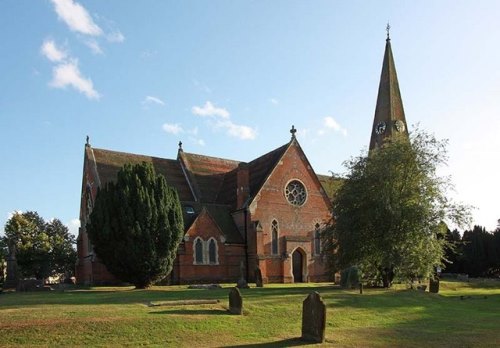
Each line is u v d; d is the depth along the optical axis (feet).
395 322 80.18
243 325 70.08
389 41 254.27
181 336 62.95
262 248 172.65
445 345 62.90
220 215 182.60
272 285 154.30
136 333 62.28
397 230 123.03
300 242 184.34
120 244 131.44
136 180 135.33
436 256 124.26
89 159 180.96
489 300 115.85
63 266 299.99
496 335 69.77
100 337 60.34
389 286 133.90
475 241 297.12
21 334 59.06
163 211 137.08
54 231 297.74
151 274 134.72
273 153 197.77
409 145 129.90
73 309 71.97
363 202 128.77
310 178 194.90
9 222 278.46
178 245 144.66
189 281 159.63
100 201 137.39
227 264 169.99
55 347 56.59
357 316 82.02
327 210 195.62
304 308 65.67
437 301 104.94
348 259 130.00
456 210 128.06
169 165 203.62
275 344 61.57
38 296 100.99
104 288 141.69
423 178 127.95
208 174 208.85
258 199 179.42
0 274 217.15
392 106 246.06
